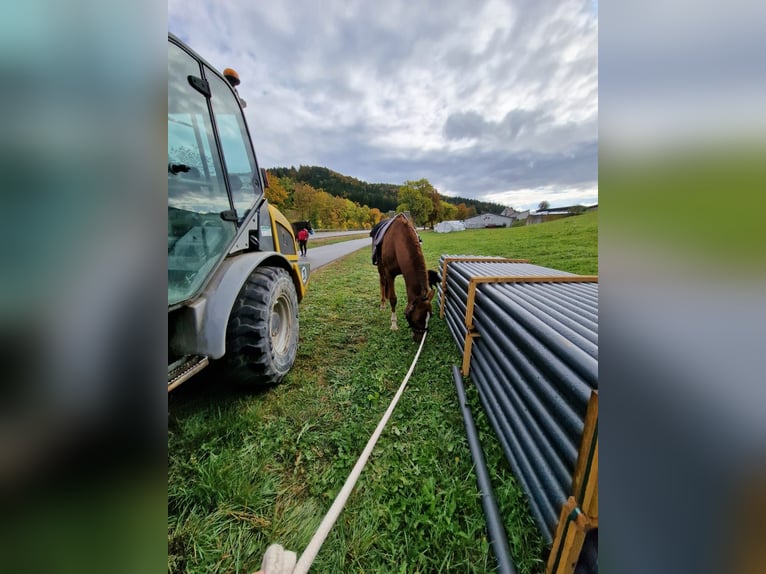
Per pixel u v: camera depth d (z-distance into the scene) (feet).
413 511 4.42
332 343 10.61
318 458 5.52
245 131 8.45
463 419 6.39
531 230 69.21
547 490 3.87
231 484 4.81
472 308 7.91
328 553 3.95
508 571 3.56
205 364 5.59
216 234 6.47
